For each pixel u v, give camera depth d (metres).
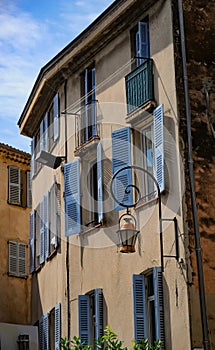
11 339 24.94
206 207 17.83
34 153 27.77
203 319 16.83
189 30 18.89
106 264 20.48
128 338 19.05
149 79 19.20
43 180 26.16
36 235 26.86
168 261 17.83
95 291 20.50
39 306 25.88
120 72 20.84
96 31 21.34
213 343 16.98
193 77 18.61
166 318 17.70
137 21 20.34
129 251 17.67
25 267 31.89
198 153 18.12
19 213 32.16
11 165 32.25
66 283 22.47
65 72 23.55
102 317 20.36
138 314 18.52
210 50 18.95
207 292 17.27
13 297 31.14
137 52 20.25
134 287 18.64
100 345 18.39
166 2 19.14
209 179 18.03
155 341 17.30
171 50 18.69
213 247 17.61
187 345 16.91
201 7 19.16
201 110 18.44
